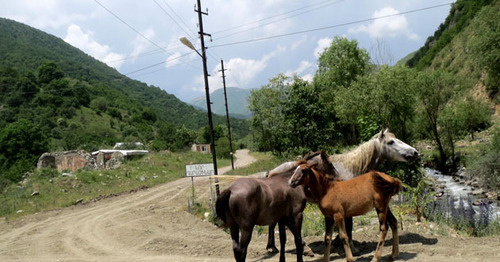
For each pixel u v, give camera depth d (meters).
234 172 33.28
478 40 29.92
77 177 28.06
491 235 7.49
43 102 107.44
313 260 6.42
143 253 8.56
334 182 5.78
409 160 6.57
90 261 8.28
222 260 7.18
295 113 20.67
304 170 5.61
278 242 8.23
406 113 22.91
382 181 5.43
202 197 19.89
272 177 6.23
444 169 25.95
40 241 11.64
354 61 37.34
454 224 8.16
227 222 5.73
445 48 85.62
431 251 5.88
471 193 18.03
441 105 25.27
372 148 6.83
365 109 23.17
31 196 22.92
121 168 36.59
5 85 107.44
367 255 6.12
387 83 21.78
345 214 5.59
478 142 32.06
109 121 116.38
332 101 33.66
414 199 8.31
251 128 53.31
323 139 20.14
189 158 52.62
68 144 68.75
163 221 12.96
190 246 8.71
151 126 130.12
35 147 51.78
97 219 15.27
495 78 30.91
